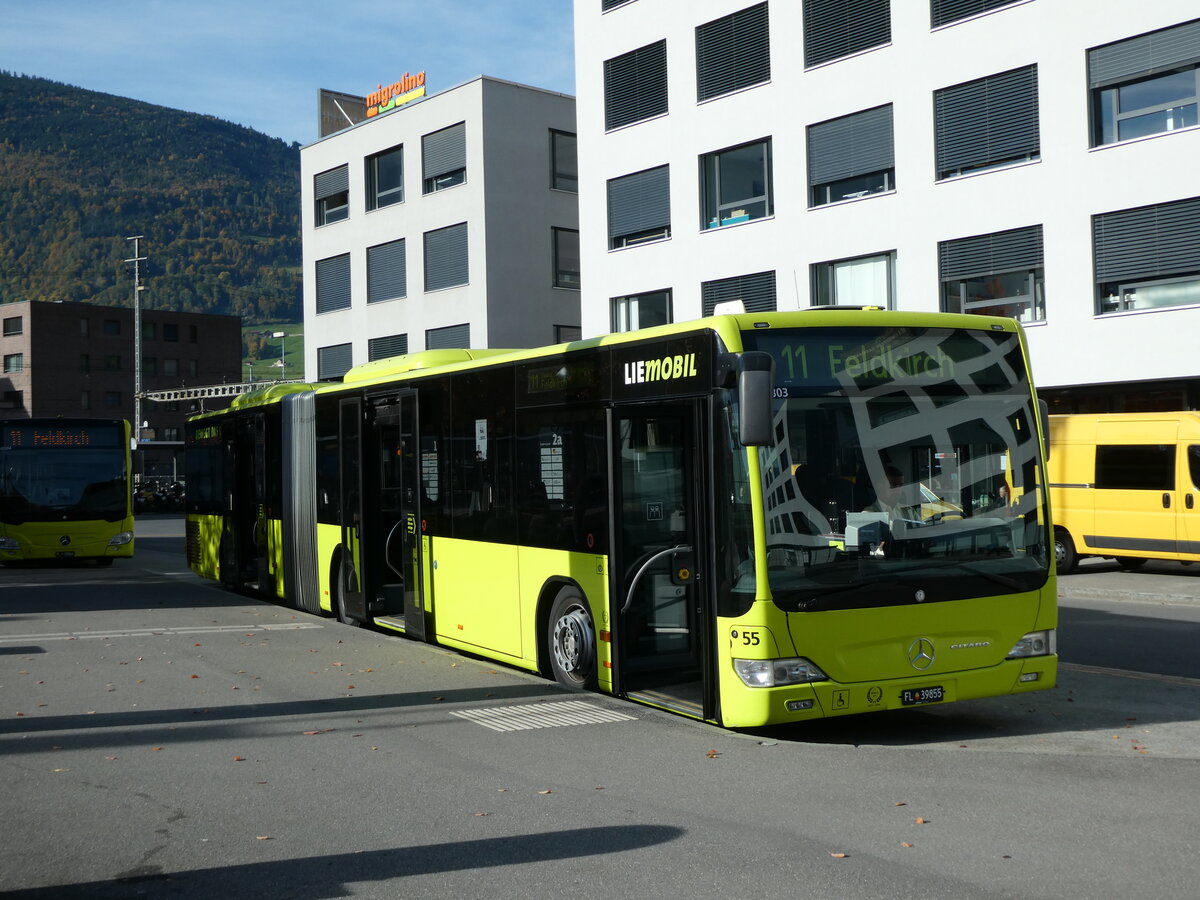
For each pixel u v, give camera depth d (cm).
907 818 621
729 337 806
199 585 2103
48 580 2230
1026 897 500
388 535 1405
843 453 808
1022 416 864
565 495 995
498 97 4094
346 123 5131
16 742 835
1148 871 532
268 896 518
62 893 526
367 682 1065
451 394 1188
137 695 1012
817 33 2931
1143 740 820
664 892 512
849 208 2873
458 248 4175
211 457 2038
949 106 2697
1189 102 2350
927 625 812
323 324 4741
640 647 926
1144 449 2019
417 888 524
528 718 902
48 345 10262
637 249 3366
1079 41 2480
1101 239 2480
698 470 835
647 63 3331
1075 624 1445
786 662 779
